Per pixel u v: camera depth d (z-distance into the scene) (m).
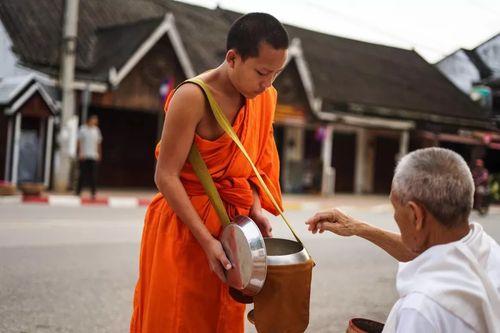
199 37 19.36
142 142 16.00
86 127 12.09
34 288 4.80
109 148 15.46
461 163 1.67
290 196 17.30
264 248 1.92
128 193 14.37
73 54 12.66
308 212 13.11
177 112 2.02
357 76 22.62
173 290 2.12
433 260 1.61
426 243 1.70
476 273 1.58
